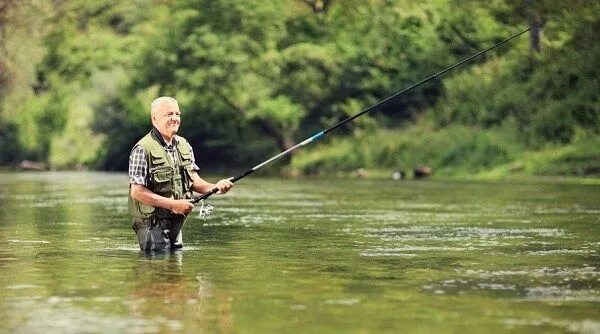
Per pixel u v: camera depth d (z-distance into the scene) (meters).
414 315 9.64
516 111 54.78
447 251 15.28
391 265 13.48
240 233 18.58
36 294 10.99
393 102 66.81
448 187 39.59
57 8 86.12
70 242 16.92
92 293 11.05
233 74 72.25
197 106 74.81
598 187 37.25
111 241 17.09
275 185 43.72
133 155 15.52
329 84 71.38
